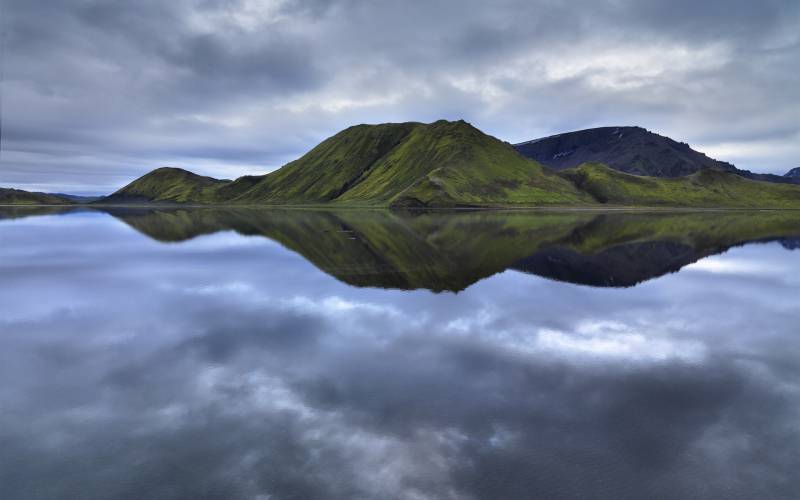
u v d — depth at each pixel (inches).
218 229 3941.9
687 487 472.1
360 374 770.2
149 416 631.2
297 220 5216.5
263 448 547.2
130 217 6358.3
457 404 655.8
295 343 934.4
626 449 540.1
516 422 603.8
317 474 495.8
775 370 782.5
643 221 4950.8
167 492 472.7
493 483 477.1
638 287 1498.5
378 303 1273.4
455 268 1844.2
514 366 801.6
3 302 1320.1
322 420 613.0
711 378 747.4
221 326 1061.1
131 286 1545.3
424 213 7027.6
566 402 661.9
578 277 1670.8
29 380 759.7
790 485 474.3
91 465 519.5
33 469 513.3
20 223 4913.9
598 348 898.1
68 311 1215.6
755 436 567.5
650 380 739.4
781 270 1843.0
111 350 904.3
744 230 3764.8
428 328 1031.6
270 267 1899.6
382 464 511.8
